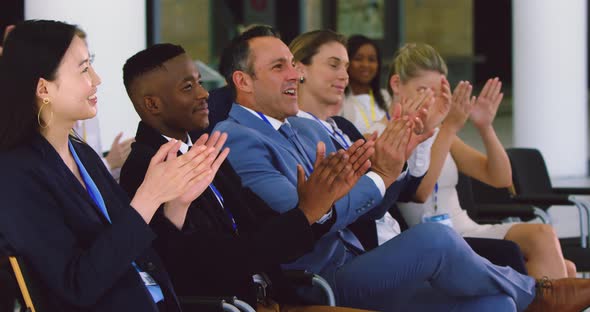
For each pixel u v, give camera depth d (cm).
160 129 577
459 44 2938
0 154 431
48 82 438
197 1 1931
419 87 812
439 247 598
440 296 627
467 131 2183
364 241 688
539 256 798
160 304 479
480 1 3322
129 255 429
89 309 436
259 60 654
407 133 632
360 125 999
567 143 1647
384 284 606
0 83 433
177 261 525
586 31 1652
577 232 1297
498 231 824
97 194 467
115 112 1098
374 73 1041
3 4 1456
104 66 1090
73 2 1068
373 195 623
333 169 547
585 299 638
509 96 3186
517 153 1022
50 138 453
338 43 749
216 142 479
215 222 552
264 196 616
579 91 1647
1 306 517
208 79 1583
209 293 538
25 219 421
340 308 573
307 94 749
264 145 634
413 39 2733
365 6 2491
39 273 424
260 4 2180
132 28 1113
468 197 899
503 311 619
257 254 531
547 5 1620
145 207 437
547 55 1627
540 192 1023
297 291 606
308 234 539
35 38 437
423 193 784
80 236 440
